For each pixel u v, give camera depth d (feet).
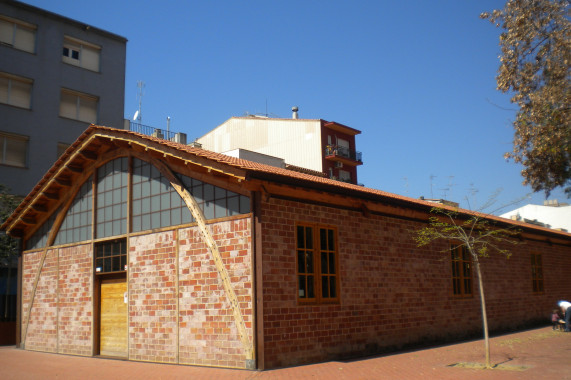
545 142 40.88
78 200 51.11
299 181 36.52
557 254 75.46
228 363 35.42
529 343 47.14
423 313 48.26
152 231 42.37
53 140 86.43
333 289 40.04
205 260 38.09
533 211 134.10
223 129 161.99
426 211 50.52
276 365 34.24
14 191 80.48
